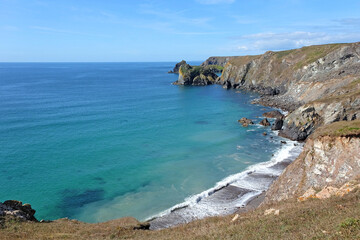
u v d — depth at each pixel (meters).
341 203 15.59
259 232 13.05
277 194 28.97
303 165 28.69
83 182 38.88
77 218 30.94
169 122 73.88
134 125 69.94
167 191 36.75
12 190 36.00
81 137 58.72
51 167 43.34
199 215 30.77
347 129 26.56
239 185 37.84
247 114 84.44
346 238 10.13
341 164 25.47
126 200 34.56
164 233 18.56
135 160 46.97
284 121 63.50
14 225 19.22
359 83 66.69
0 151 49.00
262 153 50.69
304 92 91.00
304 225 12.81
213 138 59.88
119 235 19.06
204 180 39.75
